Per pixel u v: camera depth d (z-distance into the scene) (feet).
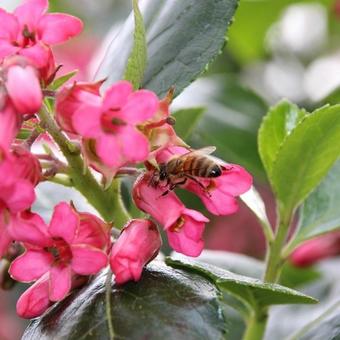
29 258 1.02
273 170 1.15
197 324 1.00
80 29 1.05
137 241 1.02
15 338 1.73
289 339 1.19
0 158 0.98
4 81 1.00
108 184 1.01
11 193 0.97
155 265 1.05
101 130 0.99
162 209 1.04
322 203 1.20
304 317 1.33
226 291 1.17
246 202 1.16
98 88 1.01
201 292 1.02
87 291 1.05
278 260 1.17
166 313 1.01
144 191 1.04
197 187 1.06
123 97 0.99
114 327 1.01
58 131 1.05
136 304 1.02
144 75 1.16
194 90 1.52
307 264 1.45
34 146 1.15
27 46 1.04
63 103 1.01
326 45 1.88
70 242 1.01
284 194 1.15
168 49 1.16
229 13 1.15
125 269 1.01
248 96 1.51
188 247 1.03
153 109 1.00
